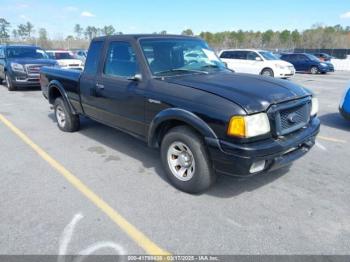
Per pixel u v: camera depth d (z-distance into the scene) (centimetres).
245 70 1673
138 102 384
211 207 324
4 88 1253
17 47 1266
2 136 573
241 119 286
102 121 485
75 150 496
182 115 321
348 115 600
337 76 1950
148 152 486
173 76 379
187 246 266
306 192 354
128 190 361
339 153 480
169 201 337
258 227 290
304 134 338
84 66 498
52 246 265
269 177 392
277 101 309
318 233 281
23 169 421
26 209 321
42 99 981
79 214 312
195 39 464
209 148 307
